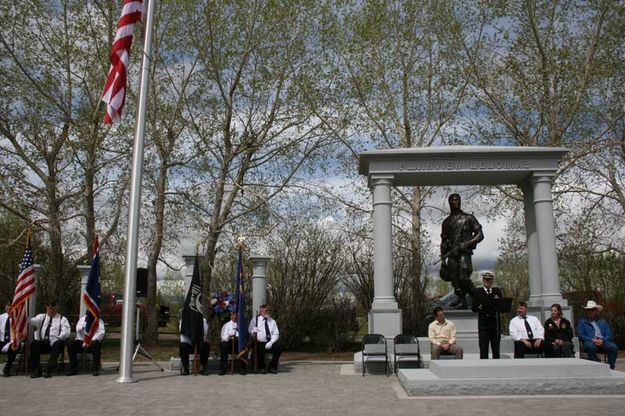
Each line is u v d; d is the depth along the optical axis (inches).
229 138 940.0
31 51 899.4
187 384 483.2
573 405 339.9
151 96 927.0
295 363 700.0
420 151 633.0
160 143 917.2
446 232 664.4
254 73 944.9
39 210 919.7
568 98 906.7
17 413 339.9
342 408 345.4
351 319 940.0
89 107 927.0
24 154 908.6
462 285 644.1
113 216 989.8
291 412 333.1
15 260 995.9
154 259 960.9
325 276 926.4
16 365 588.1
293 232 942.4
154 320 962.7
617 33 901.2
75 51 914.1
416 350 542.6
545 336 526.6
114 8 942.4
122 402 380.2
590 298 885.8
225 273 953.5
